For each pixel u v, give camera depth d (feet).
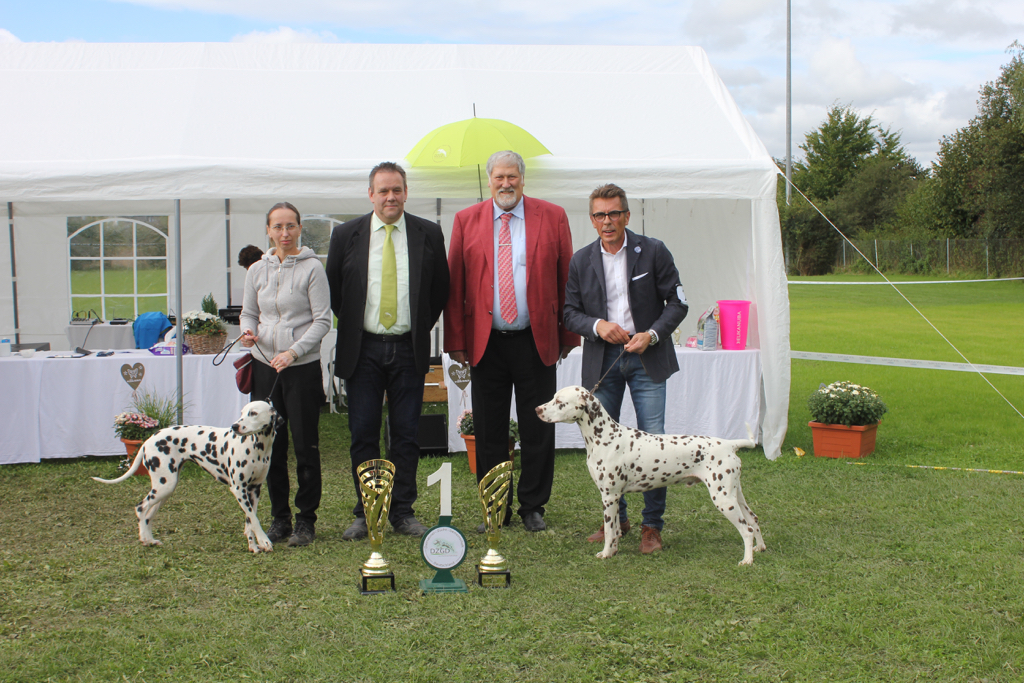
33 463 18.94
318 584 11.35
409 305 13.15
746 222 22.58
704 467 12.20
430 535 11.18
